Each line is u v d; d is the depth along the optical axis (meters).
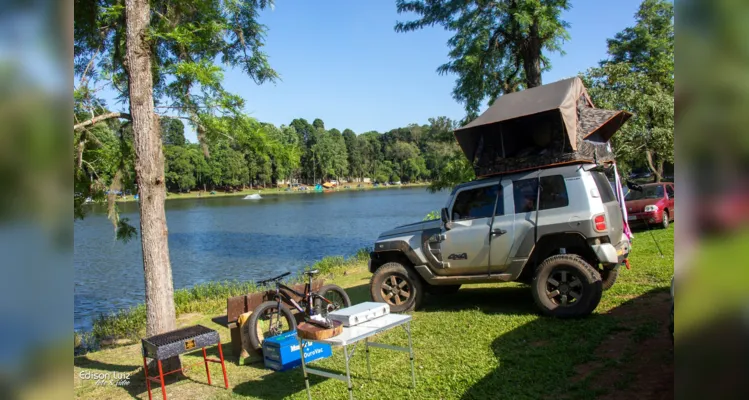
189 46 7.88
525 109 7.52
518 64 16.91
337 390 5.16
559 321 6.62
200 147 7.93
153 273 6.57
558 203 7.07
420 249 8.02
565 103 7.21
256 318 6.63
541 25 14.49
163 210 6.75
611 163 8.23
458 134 7.99
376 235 32.41
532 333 6.26
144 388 5.97
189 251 27.56
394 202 71.69
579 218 6.86
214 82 7.38
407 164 146.75
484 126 7.77
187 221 49.22
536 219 7.15
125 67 6.86
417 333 6.84
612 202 7.48
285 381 5.70
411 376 5.23
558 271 6.85
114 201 8.45
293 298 7.49
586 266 6.64
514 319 6.97
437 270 7.87
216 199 92.56
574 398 4.34
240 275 19.94
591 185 6.95
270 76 9.38
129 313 12.30
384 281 8.44
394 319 4.93
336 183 142.62
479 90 16.50
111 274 21.44
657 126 18.38
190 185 96.69
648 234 14.84
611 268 7.21
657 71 19.89
